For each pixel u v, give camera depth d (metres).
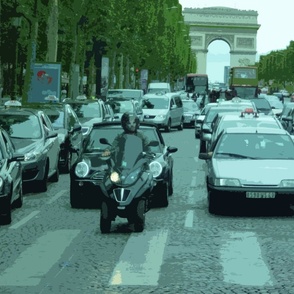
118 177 16.94
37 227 18.06
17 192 20.73
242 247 15.52
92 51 83.06
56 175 27.61
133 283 12.38
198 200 22.83
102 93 80.00
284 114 47.69
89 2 65.94
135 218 17.11
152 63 120.56
